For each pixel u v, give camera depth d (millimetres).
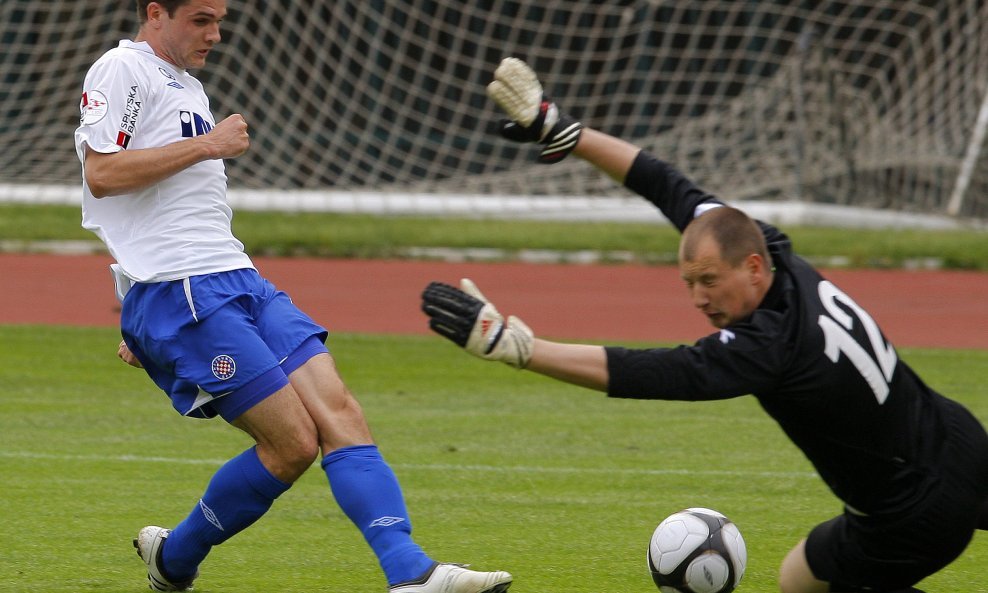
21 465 20250
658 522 17453
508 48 67125
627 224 59312
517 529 16984
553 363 10094
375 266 49812
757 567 15344
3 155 64500
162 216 12688
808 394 10523
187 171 12867
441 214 61188
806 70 62156
